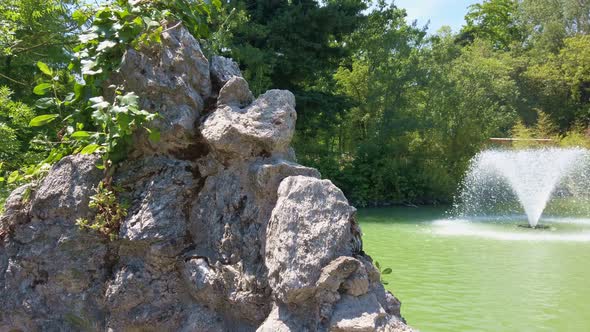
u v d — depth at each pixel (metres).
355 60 29.22
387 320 2.11
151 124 2.77
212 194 2.67
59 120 3.88
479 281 8.66
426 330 6.21
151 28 2.88
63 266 2.68
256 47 21.80
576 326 6.46
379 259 10.50
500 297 7.69
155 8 3.12
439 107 27.47
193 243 2.64
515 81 38.94
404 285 8.36
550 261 10.34
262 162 2.57
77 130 3.13
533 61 41.72
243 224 2.52
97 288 2.66
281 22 22.05
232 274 2.43
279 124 2.59
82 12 3.19
